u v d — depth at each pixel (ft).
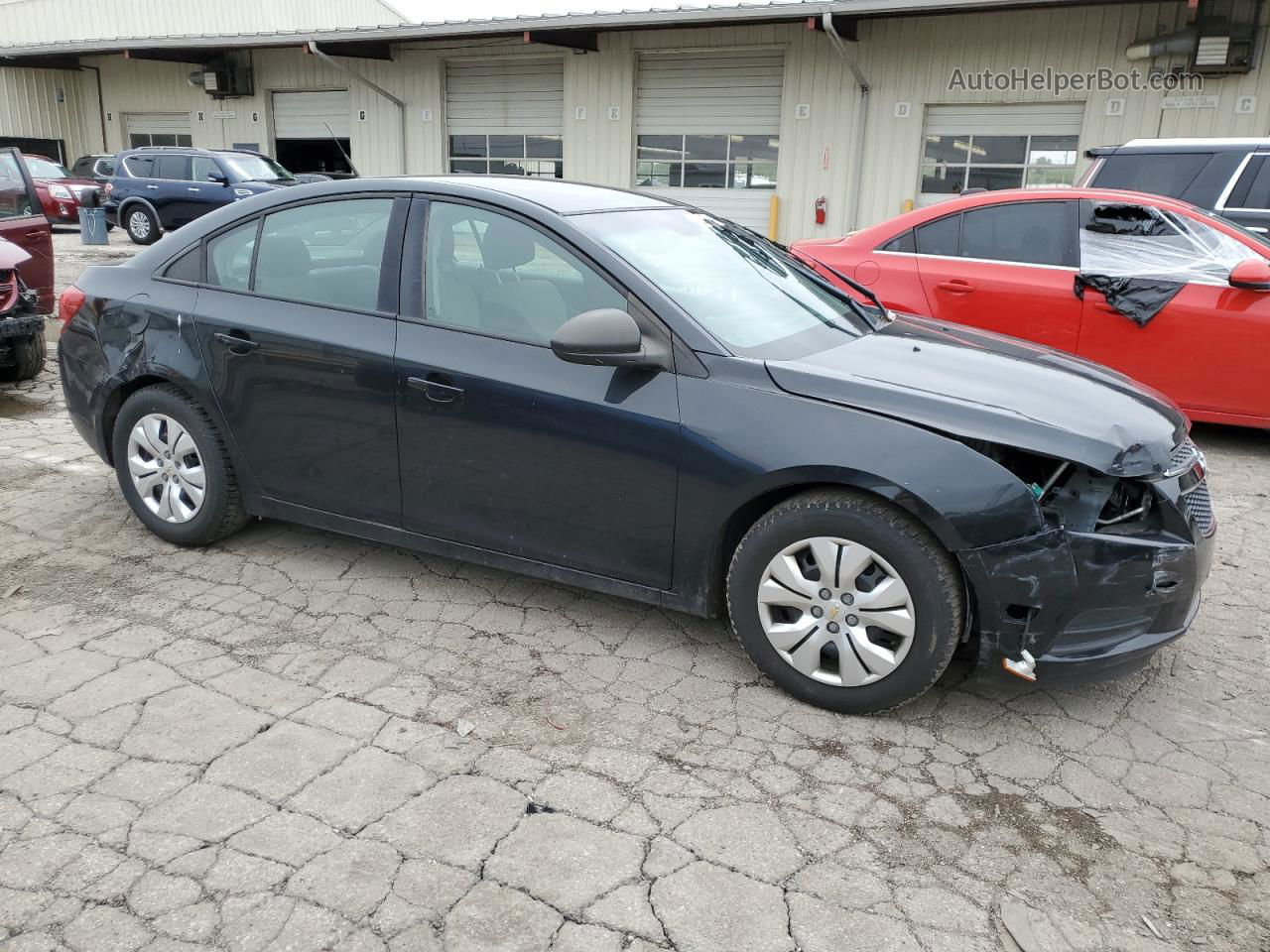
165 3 98.02
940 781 9.16
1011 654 9.46
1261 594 13.64
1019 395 10.04
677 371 10.36
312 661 11.05
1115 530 9.43
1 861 7.80
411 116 64.49
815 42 51.03
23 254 22.90
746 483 9.91
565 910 7.42
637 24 50.62
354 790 8.77
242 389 12.74
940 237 21.62
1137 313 19.61
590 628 12.03
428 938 7.13
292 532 14.82
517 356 11.03
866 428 9.54
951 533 9.15
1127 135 46.19
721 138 55.31
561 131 59.88
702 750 9.53
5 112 83.66
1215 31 42.73
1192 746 9.89
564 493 10.94
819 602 9.94
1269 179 23.49
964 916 7.49
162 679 10.57
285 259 12.73
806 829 8.43
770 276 12.64
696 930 7.25
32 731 9.55
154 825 8.25
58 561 13.60
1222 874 8.04
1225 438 21.80
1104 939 7.31
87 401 14.19
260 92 71.56
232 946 7.02
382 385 11.69
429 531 12.01
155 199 61.26
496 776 9.03
